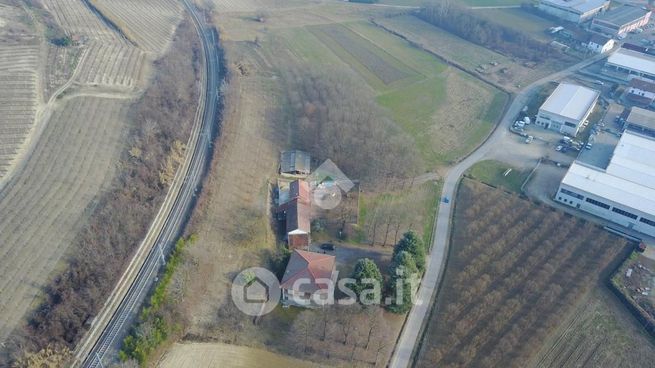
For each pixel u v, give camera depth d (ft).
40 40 590.55
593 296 358.64
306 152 488.44
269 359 307.17
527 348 320.29
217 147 465.47
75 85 526.57
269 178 453.58
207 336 313.53
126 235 363.76
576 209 437.58
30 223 368.68
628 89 603.67
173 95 532.32
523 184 463.83
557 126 541.75
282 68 634.43
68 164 427.33
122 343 297.12
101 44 611.88
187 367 295.48
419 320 341.41
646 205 409.49
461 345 323.57
